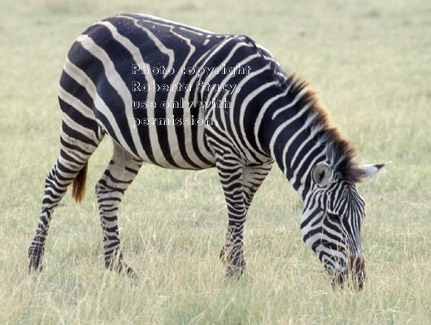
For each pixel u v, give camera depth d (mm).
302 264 17500
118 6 70125
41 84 40375
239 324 14141
